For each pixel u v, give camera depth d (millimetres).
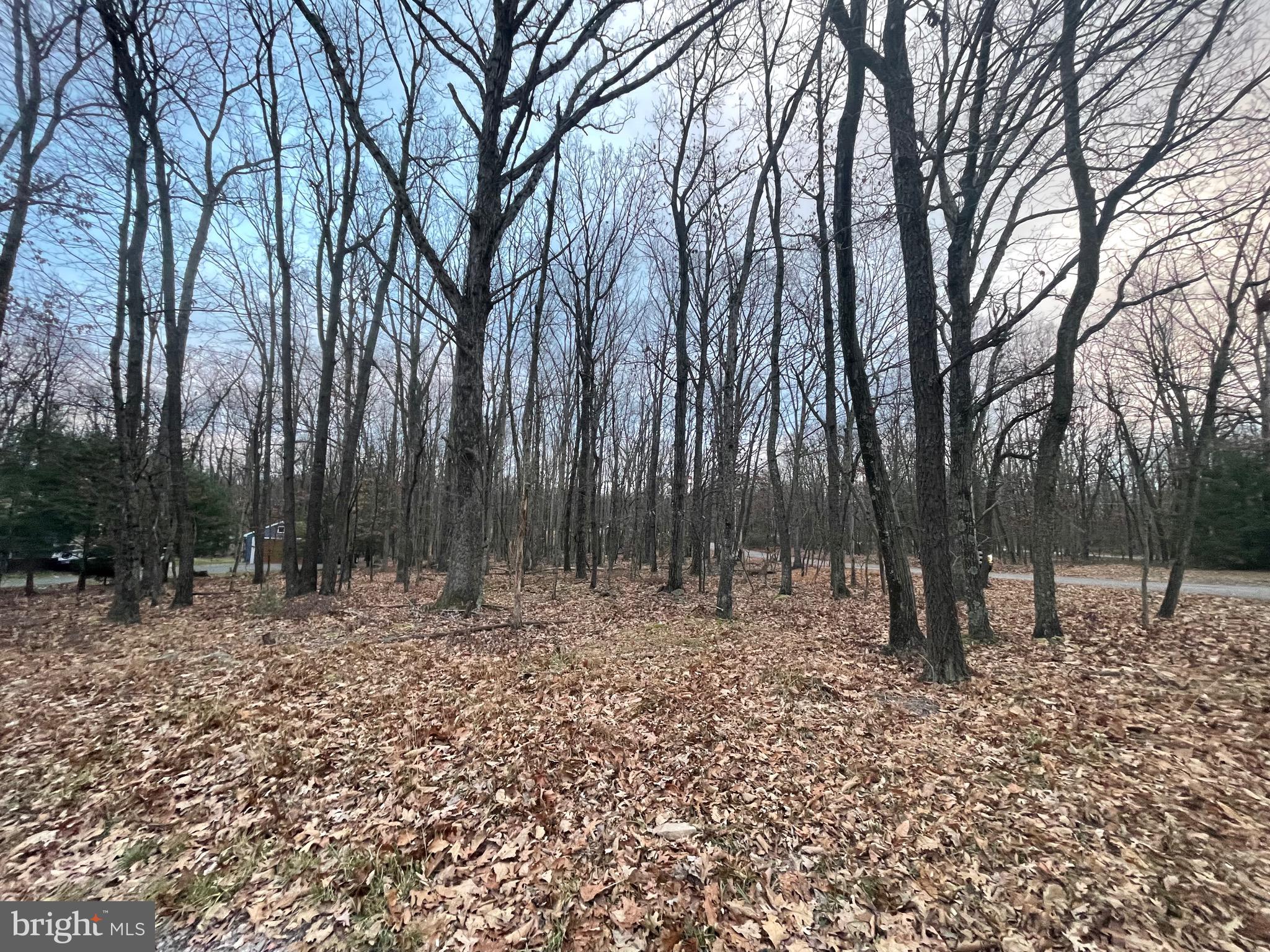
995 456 9922
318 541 14703
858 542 34938
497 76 9766
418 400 22453
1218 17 6211
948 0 7512
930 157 7070
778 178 13633
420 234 9688
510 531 30688
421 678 6637
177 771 4383
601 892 3057
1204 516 20453
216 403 23812
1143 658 7375
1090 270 8133
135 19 10727
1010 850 3363
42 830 3660
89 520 16984
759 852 3412
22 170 10805
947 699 6102
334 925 2832
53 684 6609
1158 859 3219
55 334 14445
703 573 18344
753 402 17922
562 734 5023
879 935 2752
